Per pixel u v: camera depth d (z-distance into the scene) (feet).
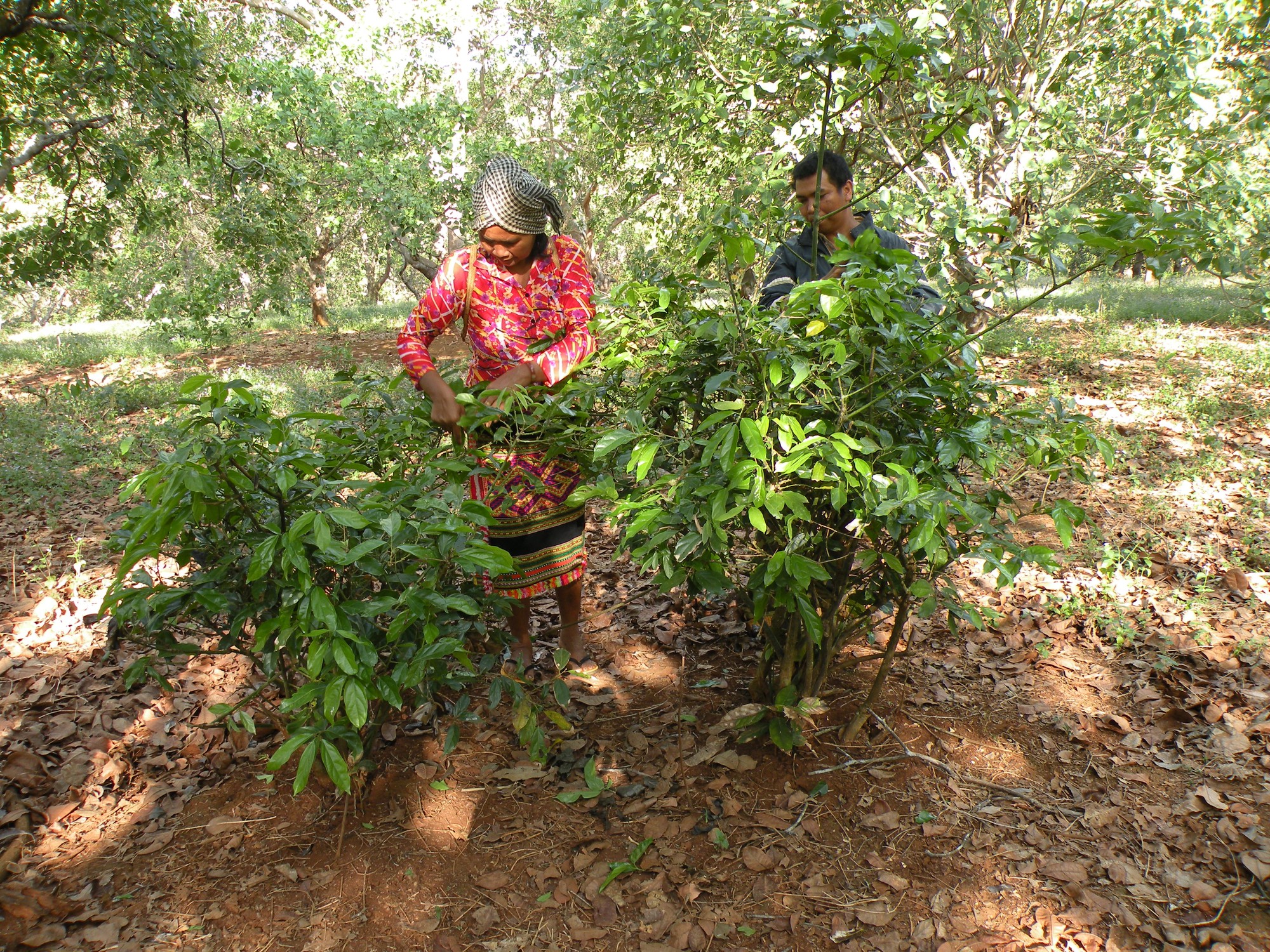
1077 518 6.82
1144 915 6.71
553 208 8.77
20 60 25.59
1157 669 9.78
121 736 9.61
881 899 7.02
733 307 6.93
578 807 8.18
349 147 38.65
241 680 10.55
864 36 6.73
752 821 7.88
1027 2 22.21
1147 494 14.83
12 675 10.87
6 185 27.02
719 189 22.41
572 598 10.19
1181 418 19.44
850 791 8.14
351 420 9.05
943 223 11.34
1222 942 6.41
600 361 8.30
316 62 40.29
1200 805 7.76
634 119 25.40
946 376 7.24
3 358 41.78
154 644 8.12
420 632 7.06
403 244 39.27
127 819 8.31
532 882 7.38
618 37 24.06
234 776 8.78
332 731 6.52
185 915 7.13
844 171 9.24
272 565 6.72
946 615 11.30
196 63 26.81
